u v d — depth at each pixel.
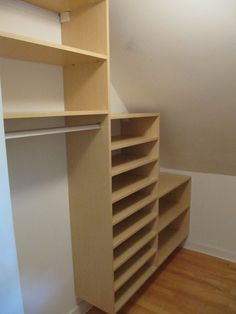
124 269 1.85
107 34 1.36
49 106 1.51
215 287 2.15
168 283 2.20
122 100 2.31
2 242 0.79
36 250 1.52
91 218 1.62
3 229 0.79
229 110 1.83
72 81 1.55
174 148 2.48
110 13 1.56
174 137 2.35
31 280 1.52
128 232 1.75
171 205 2.66
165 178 2.58
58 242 1.66
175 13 1.40
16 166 1.36
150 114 1.88
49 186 1.55
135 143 1.76
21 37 0.98
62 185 1.64
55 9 1.44
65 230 1.70
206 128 2.08
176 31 1.49
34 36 1.37
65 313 1.78
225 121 1.94
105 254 1.61
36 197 1.48
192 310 1.91
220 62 1.55
